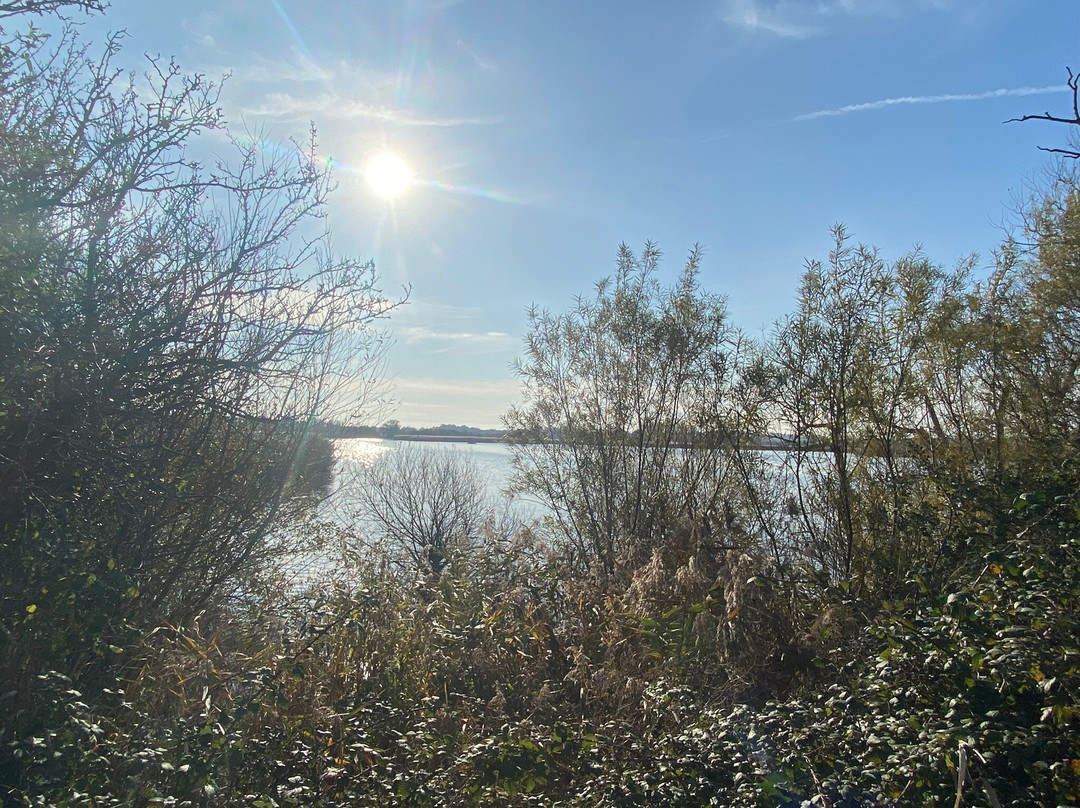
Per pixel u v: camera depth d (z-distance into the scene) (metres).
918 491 7.98
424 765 4.78
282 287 7.11
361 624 6.37
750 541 8.15
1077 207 8.41
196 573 7.65
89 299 5.78
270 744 4.48
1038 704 3.98
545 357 12.25
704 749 4.28
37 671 4.55
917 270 8.25
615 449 11.58
